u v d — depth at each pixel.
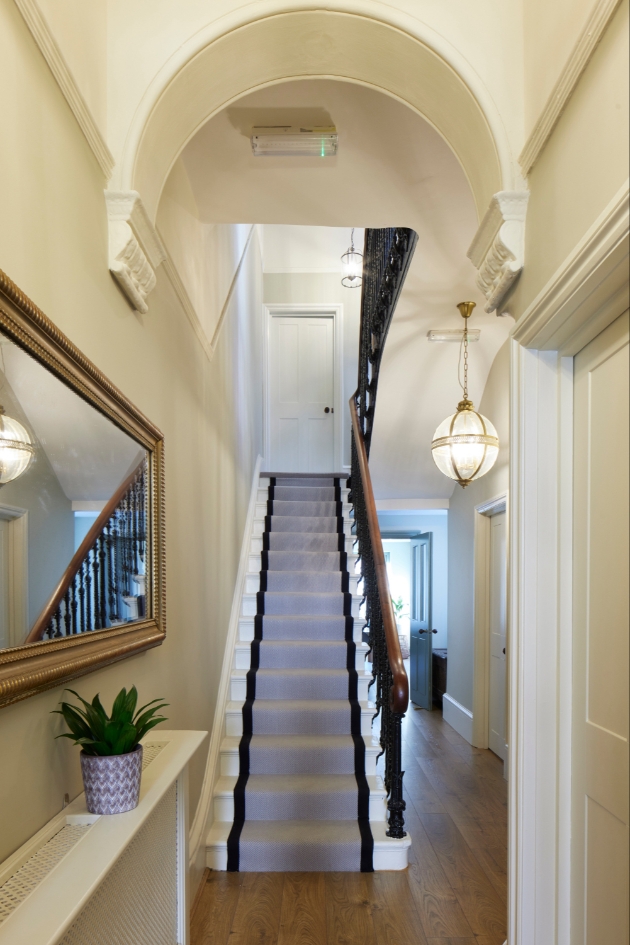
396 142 2.84
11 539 1.21
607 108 1.47
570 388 2.06
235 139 2.84
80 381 1.55
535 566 2.05
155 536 2.29
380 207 3.31
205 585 3.41
